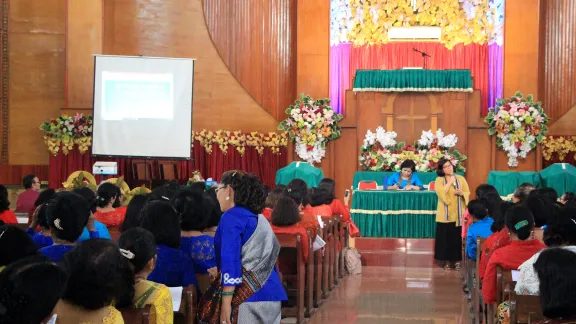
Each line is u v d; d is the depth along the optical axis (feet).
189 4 51.37
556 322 10.28
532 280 15.03
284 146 51.24
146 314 11.41
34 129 49.57
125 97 42.14
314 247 26.78
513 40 50.14
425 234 39.40
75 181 33.12
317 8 50.88
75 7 48.14
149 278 15.12
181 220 17.35
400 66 51.93
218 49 51.67
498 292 17.69
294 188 30.22
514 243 18.29
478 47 51.44
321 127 46.88
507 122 44.80
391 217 39.60
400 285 33.50
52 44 49.83
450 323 25.89
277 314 15.37
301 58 50.85
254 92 52.01
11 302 8.20
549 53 51.52
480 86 51.37
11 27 49.70
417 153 45.37
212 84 51.70
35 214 17.79
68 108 46.60
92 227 17.24
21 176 49.24
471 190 46.14
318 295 28.32
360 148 46.57
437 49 51.75
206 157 49.57
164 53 51.08
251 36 52.16
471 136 46.19
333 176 47.47
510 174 43.06
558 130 51.21
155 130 42.27
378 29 52.13
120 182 28.94
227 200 15.25
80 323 10.21
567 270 10.10
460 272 37.17
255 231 14.89
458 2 51.60
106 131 42.04
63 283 8.64
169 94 42.34
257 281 14.90
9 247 12.40
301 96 47.85
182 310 14.08
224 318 14.66
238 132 49.98
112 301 11.03
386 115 46.55
